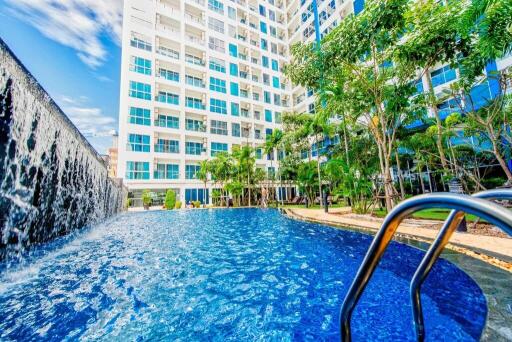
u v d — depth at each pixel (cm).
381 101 777
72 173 641
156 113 2277
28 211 426
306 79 790
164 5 2458
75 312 257
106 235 727
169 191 2078
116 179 1449
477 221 547
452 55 617
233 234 717
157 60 2353
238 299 283
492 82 1041
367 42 634
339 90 800
